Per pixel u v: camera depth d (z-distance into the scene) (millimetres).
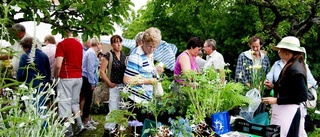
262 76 3592
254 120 3047
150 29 3270
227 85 2809
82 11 2207
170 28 9258
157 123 2453
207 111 2668
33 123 1886
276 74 3553
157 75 3398
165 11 9078
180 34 9195
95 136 4691
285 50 2943
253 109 3006
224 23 8453
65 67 4160
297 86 2850
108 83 4039
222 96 2781
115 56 4098
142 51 3266
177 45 8914
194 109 2609
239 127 2777
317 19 5660
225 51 8633
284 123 2971
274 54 7109
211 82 2775
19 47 3402
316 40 7879
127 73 3230
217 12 8523
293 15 5945
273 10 5949
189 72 2752
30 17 2232
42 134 1970
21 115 1976
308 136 4039
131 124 2408
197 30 8664
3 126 1868
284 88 2941
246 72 4285
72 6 2186
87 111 5059
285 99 2912
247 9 7758
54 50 4621
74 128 4938
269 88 3451
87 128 5000
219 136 2457
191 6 8672
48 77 3865
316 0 5395
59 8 2221
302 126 3453
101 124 5344
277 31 6293
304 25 6121
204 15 8602
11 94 2139
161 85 3172
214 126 2520
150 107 2682
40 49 3844
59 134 1999
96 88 4551
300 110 3168
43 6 2162
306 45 7965
